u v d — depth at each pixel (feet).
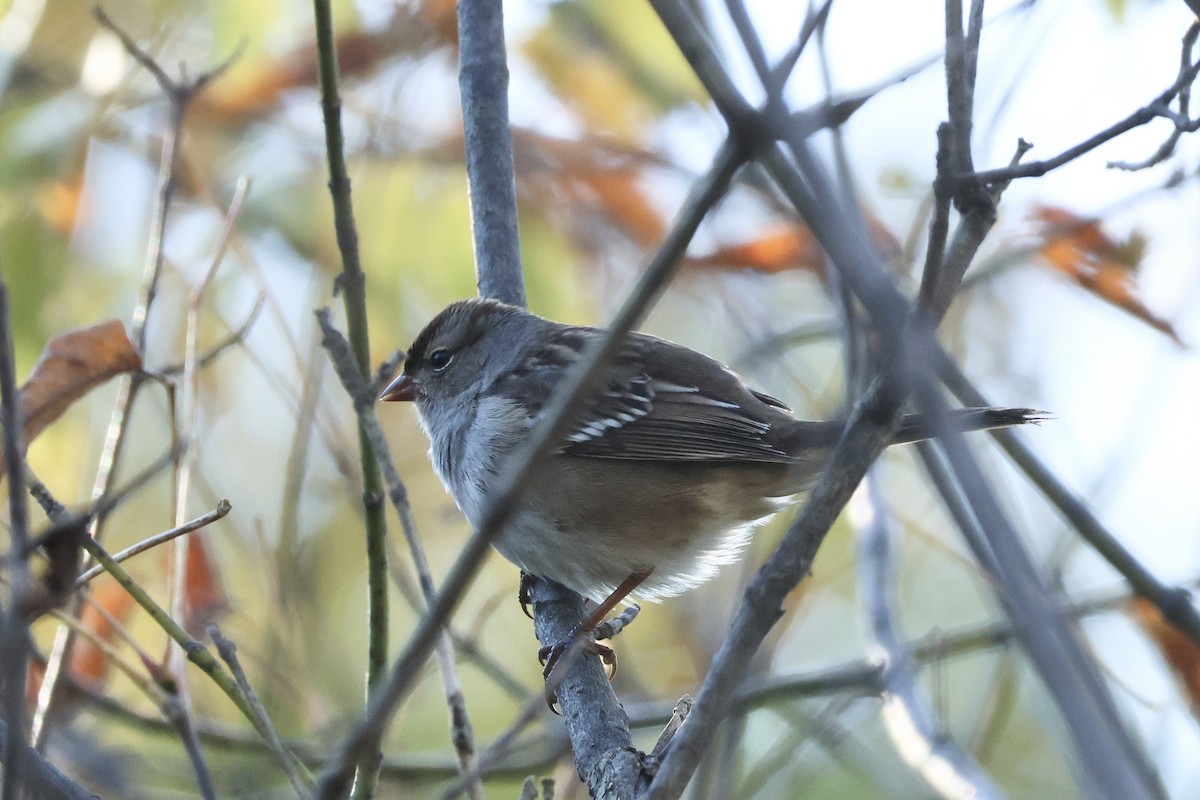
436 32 31.71
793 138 12.62
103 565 17.52
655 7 12.69
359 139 31.27
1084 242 27.12
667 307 41.55
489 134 29.91
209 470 34.30
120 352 21.98
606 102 31.78
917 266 30.99
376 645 20.06
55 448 29.50
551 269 31.91
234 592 32.40
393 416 39.50
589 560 29.12
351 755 13.53
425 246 30.99
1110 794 11.03
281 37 31.55
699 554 29.58
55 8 29.91
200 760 15.21
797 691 30.09
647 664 36.96
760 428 29.04
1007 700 30.19
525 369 29.86
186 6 31.14
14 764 12.93
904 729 25.58
